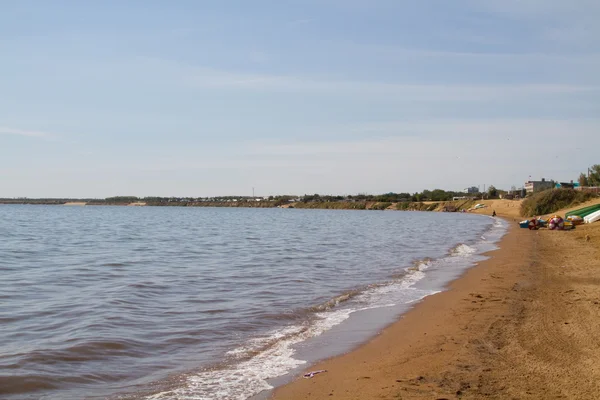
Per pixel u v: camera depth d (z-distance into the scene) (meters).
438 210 179.88
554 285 17.05
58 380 8.59
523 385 7.99
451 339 10.89
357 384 8.35
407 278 20.00
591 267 21.20
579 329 11.23
